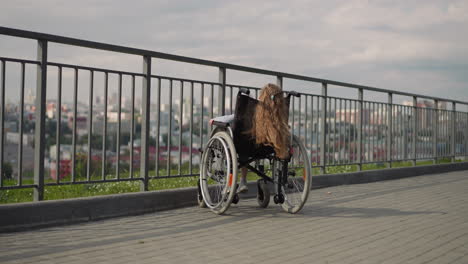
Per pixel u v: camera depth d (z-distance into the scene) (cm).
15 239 381
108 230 423
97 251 345
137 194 510
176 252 348
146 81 538
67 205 448
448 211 547
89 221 465
